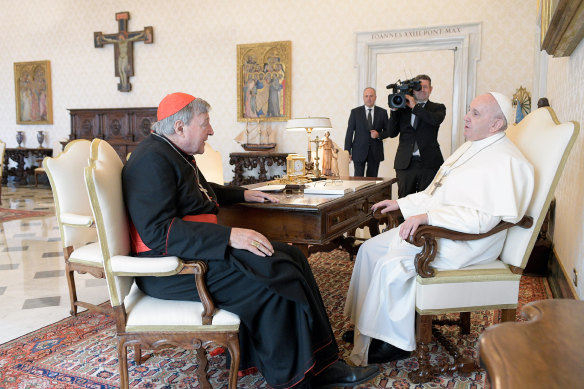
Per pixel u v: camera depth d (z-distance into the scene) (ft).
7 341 9.94
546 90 20.01
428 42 27.66
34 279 14.47
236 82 32.55
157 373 8.57
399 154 18.92
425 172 18.58
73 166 10.94
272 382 7.00
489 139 8.65
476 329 10.47
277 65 31.30
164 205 6.93
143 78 35.19
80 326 10.78
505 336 2.76
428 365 8.13
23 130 40.09
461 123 27.48
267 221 9.56
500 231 8.07
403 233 7.82
